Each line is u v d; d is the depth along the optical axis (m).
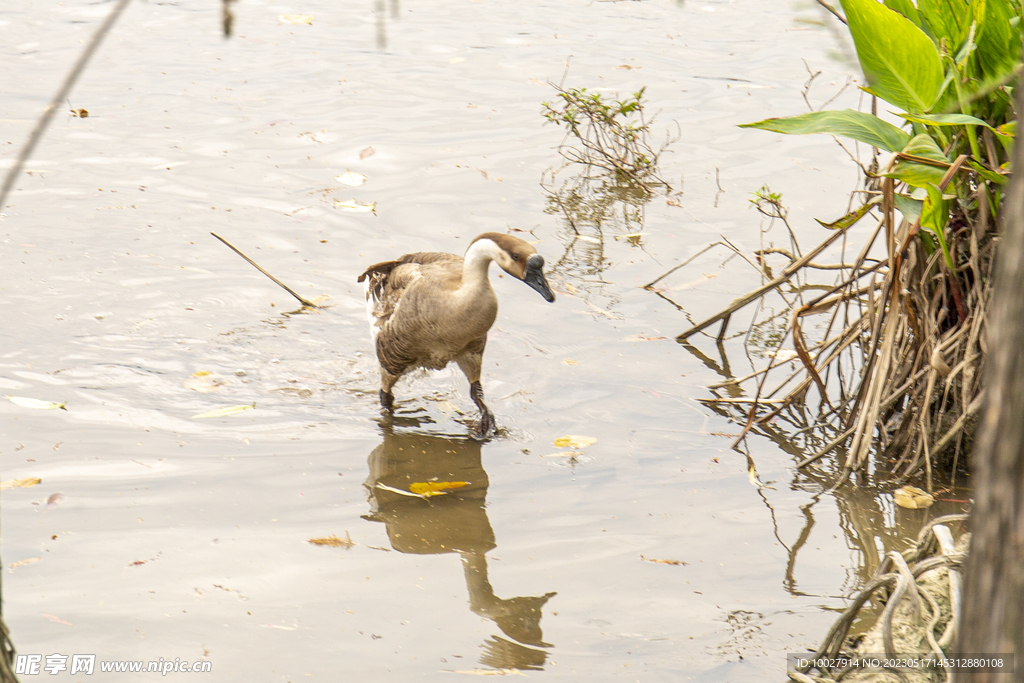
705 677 6.39
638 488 9.12
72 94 19.38
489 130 18.66
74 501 8.31
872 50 8.38
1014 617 2.66
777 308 13.03
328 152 17.33
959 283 9.15
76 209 14.69
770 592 7.50
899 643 6.30
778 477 9.38
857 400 9.95
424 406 10.80
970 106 8.67
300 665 6.37
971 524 2.86
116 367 10.86
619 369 11.45
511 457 9.68
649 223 15.18
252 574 7.45
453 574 7.63
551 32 25.30
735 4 28.45
